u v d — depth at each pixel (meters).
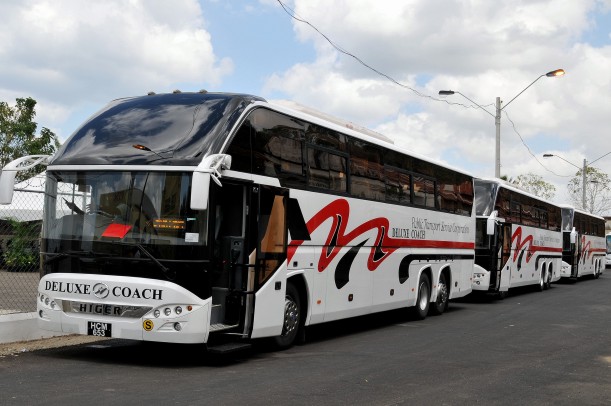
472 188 19.73
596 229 40.50
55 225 9.55
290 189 10.96
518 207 24.48
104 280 9.08
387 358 10.73
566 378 9.49
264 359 10.34
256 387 8.22
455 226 18.27
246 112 10.05
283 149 10.86
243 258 9.93
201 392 7.81
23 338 10.94
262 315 10.20
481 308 20.12
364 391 8.22
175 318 8.91
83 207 9.41
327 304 12.20
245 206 9.98
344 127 12.94
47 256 9.52
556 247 30.62
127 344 11.37
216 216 10.00
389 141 15.20
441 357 10.99
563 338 13.63
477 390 8.53
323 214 11.90
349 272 12.88
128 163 9.30
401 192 15.06
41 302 9.54
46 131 34.69
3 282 15.99
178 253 8.98
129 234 9.12
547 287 29.23
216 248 9.92
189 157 9.20
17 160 9.77
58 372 8.74
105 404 7.03
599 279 39.34
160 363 9.73
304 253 11.38
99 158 9.46
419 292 16.36
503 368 10.13
